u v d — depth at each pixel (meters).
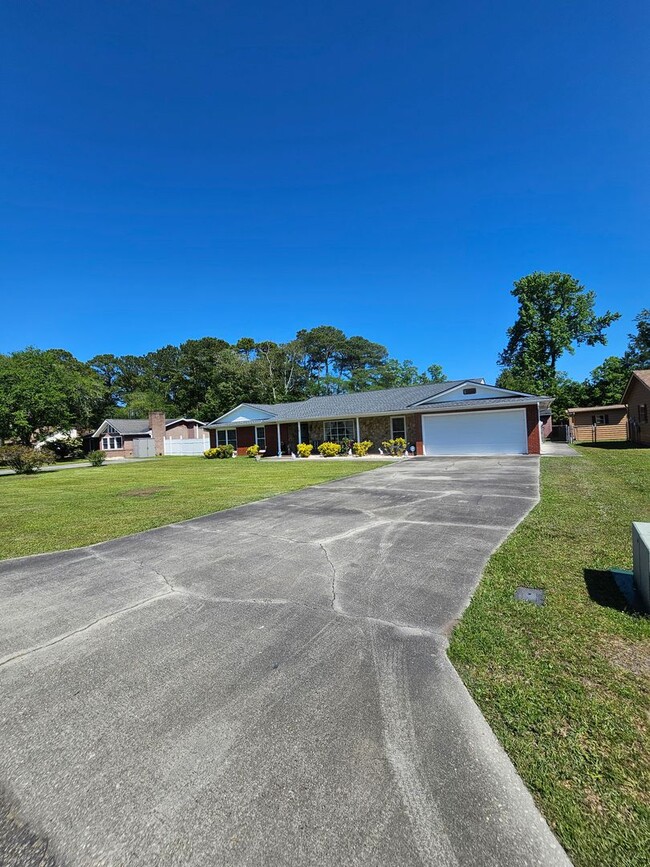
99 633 3.32
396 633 3.14
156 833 1.64
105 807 1.77
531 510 6.74
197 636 3.22
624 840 1.56
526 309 39.00
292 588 4.07
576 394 35.72
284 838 1.60
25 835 1.66
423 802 1.73
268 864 1.51
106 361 63.56
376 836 1.59
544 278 38.44
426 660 2.77
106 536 6.46
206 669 2.77
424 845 1.55
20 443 28.16
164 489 11.79
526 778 1.84
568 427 26.86
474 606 3.49
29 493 12.16
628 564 4.28
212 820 1.69
